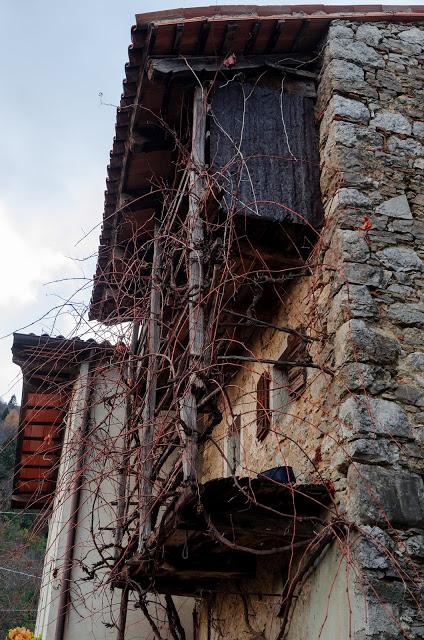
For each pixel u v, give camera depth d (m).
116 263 6.08
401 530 3.96
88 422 6.04
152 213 6.57
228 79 5.55
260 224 5.11
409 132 5.34
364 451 4.12
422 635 3.70
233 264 4.95
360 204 4.95
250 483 3.96
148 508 4.97
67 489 5.36
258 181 5.18
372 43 5.64
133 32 5.26
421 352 4.54
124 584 5.88
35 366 6.42
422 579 3.84
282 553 4.80
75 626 6.72
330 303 4.80
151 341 5.37
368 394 4.30
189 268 4.73
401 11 5.78
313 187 5.32
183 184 5.66
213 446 7.45
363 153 5.16
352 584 3.83
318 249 5.06
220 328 5.79
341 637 3.86
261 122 5.43
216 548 4.91
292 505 4.22
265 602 5.03
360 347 4.43
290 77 5.69
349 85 5.40
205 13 5.29
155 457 5.11
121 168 6.39
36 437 7.76
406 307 4.66
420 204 5.09
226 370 6.78
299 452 4.94
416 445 4.23
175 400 4.31
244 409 6.47
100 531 5.89
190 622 7.11
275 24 5.39
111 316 5.39
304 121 5.56
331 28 5.58
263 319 5.94
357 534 3.92
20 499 8.20
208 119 5.38
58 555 6.83
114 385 6.67
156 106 5.71
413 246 4.90
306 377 5.06
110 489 6.98
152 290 5.54
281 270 4.98
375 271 4.73
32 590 9.96
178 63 5.40
